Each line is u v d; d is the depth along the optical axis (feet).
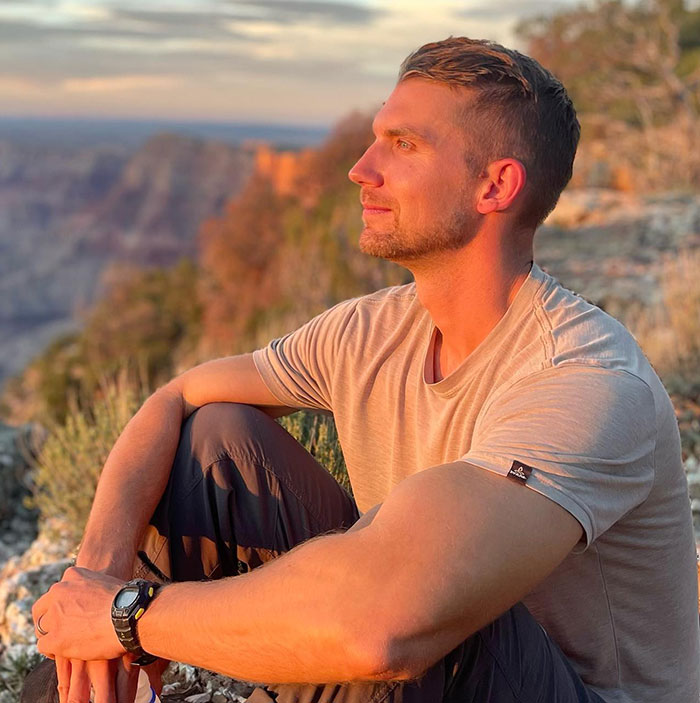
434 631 4.64
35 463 16.21
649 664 5.83
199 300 97.55
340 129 96.12
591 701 5.57
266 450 6.67
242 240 97.04
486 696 5.16
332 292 42.91
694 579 5.94
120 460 6.91
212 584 5.33
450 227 5.77
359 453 6.69
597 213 41.27
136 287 107.96
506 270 5.82
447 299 5.96
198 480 6.68
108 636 5.64
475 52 5.68
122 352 79.10
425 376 6.15
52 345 102.83
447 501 4.73
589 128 61.26
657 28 63.77
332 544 4.87
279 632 4.85
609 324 5.60
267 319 41.47
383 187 5.88
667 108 60.34
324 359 6.86
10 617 9.92
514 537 4.68
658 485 5.41
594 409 5.01
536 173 5.72
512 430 5.03
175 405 7.23
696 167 49.67
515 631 5.26
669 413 5.44
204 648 5.20
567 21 71.31
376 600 4.61
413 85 5.79
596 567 5.56
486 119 5.65
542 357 5.43
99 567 6.45
